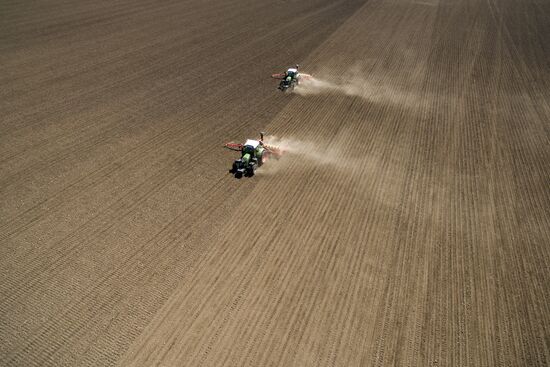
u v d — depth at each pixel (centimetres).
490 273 1376
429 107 2642
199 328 1145
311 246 1456
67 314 1167
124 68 3033
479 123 2439
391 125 2392
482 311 1237
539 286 1329
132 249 1409
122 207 1614
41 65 2986
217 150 2041
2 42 3369
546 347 1138
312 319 1185
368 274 1348
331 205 1680
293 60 3397
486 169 1975
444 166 1992
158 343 1099
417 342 1137
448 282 1334
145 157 1955
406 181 1864
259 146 1912
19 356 1048
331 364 1066
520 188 1833
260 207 1647
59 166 1861
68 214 1566
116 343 1094
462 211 1677
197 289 1264
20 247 1399
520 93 2878
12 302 1195
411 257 1428
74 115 2320
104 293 1238
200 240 1460
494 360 1100
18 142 2033
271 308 1213
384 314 1212
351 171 1923
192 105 2512
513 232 1566
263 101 2623
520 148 2170
